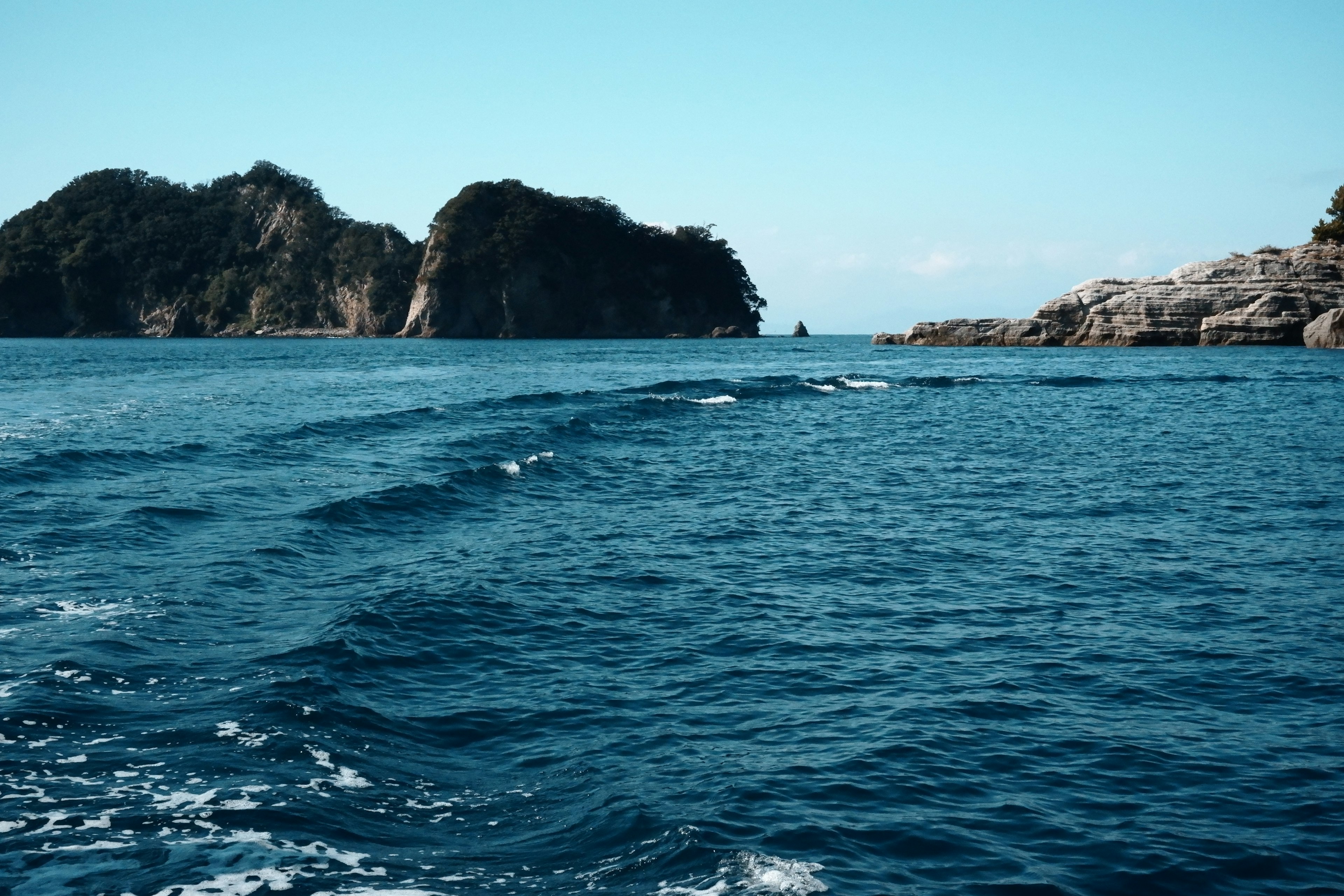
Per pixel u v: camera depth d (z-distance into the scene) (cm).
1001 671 1042
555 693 974
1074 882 645
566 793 758
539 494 2038
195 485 1962
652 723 902
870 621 1218
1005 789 773
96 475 2031
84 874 620
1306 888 645
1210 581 1392
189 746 805
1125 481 2217
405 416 3275
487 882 632
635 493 2084
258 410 3578
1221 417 3500
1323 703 958
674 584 1380
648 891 621
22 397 4116
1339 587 1359
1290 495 2011
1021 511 1897
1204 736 881
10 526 1562
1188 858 677
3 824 675
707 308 19762
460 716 910
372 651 1059
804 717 916
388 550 1531
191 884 614
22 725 830
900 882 637
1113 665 1059
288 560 1429
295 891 611
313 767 780
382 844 674
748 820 712
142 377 5591
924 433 3127
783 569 1467
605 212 19412
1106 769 811
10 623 1111
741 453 2688
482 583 1337
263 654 1031
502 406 3750
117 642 1055
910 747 846
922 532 1720
